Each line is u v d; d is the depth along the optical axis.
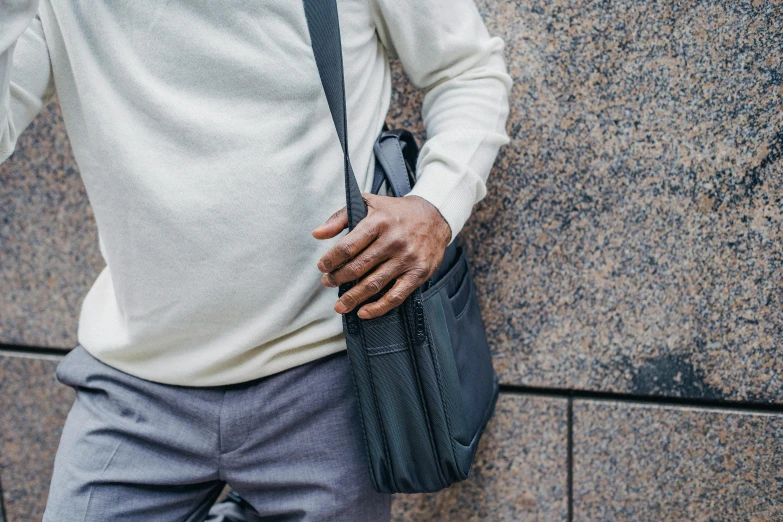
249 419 0.84
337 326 0.83
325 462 0.86
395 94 1.16
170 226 0.75
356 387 0.79
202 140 0.74
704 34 1.03
